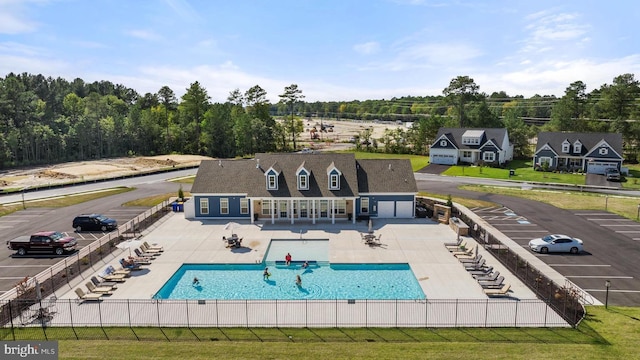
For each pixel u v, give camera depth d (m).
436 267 36.62
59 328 26.16
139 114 133.00
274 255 40.34
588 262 37.88
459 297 30.64
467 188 72.62
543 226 49.16
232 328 26.22
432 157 102.19
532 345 24.06
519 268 36.00
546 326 26.28
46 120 125.56
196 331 25.83
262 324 26.72
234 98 154.62
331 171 49.53
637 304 29.62
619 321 26.91
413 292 32.53
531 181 79.00
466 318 27.36
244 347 24.00
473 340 24.70
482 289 31.91
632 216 53.25
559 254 39.97
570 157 88.94
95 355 23.12
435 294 31.22
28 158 110.25
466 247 41.34
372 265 37.66
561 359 22.61
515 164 99.50
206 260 38.62
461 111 125.75
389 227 48.16
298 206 50.59
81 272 35.38
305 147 139.75
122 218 52.97
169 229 47.75
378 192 51.22
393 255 39.56
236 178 52.75
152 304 29.64
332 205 49.69
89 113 132.75
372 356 23.06
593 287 32.59
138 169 95.06
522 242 43.50
